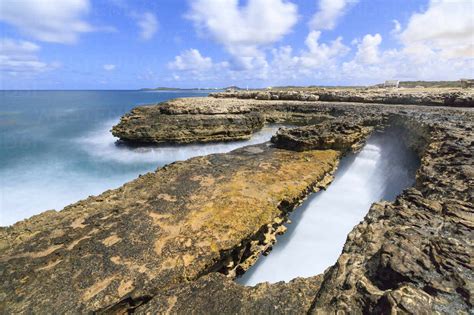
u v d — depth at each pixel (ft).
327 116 132.36
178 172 62.13
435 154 50.75
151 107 154.81
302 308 24.25
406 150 74.79
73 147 132.16
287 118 150.71
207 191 52.21
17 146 134.62
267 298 26.04
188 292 28.30
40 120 228.02
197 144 127.03
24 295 29.07
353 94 174.19
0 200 76.54
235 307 25.59
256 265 45.91
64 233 39.42
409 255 21.99
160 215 44.06
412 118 83.61
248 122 135.03
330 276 24.26
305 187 56.18
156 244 37.27
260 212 45.60
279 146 85.10
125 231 39.88
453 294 18.35
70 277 31.40
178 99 210.59
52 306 27.91
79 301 28.50
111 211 45.52
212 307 26.00
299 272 45.62
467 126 64.13
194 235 39.29
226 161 69.92
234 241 38.65
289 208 53.11
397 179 68.28
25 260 33.88
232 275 39.91
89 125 203.00
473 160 42.14
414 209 30.27
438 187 36.27
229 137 130.21
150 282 31.24
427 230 25.85
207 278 30.07
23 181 90.27
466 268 20.24
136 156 116.67
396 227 27.02
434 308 17.29
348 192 69.97
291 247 50.72
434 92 157.38
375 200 66.49
